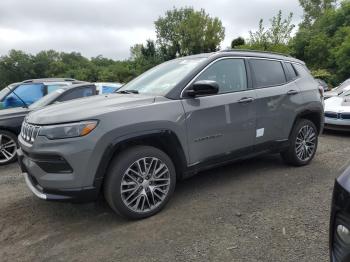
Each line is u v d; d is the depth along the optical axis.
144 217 3.77
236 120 4.43
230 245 3.18
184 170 4.05
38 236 3.53
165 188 3.90
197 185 4.73
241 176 5.04
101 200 4.34
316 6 52.50
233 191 4.47
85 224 3.74
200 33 45.97
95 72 59.00
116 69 50.06
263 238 3.28
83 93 7.63
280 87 5.05
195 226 3.56
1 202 4.46
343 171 2.12
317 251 3.03
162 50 50.84
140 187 3.71
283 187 4.56
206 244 3.21
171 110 3.86
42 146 3.41
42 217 3.96
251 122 4.61
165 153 3.92
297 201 4.09
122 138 3.50
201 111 4.09
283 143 5.12
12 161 6.48
